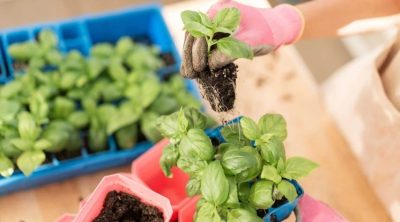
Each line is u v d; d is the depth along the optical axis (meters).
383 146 1.01
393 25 1.06
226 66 0.82
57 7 1.42
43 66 1.22
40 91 1.13
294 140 1.11
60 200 1.05
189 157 0.77
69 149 1.10
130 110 1.13
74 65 1.19
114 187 0.83
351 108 1.08
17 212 1.03
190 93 1.22
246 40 0.84
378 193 1.05
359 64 1.12
